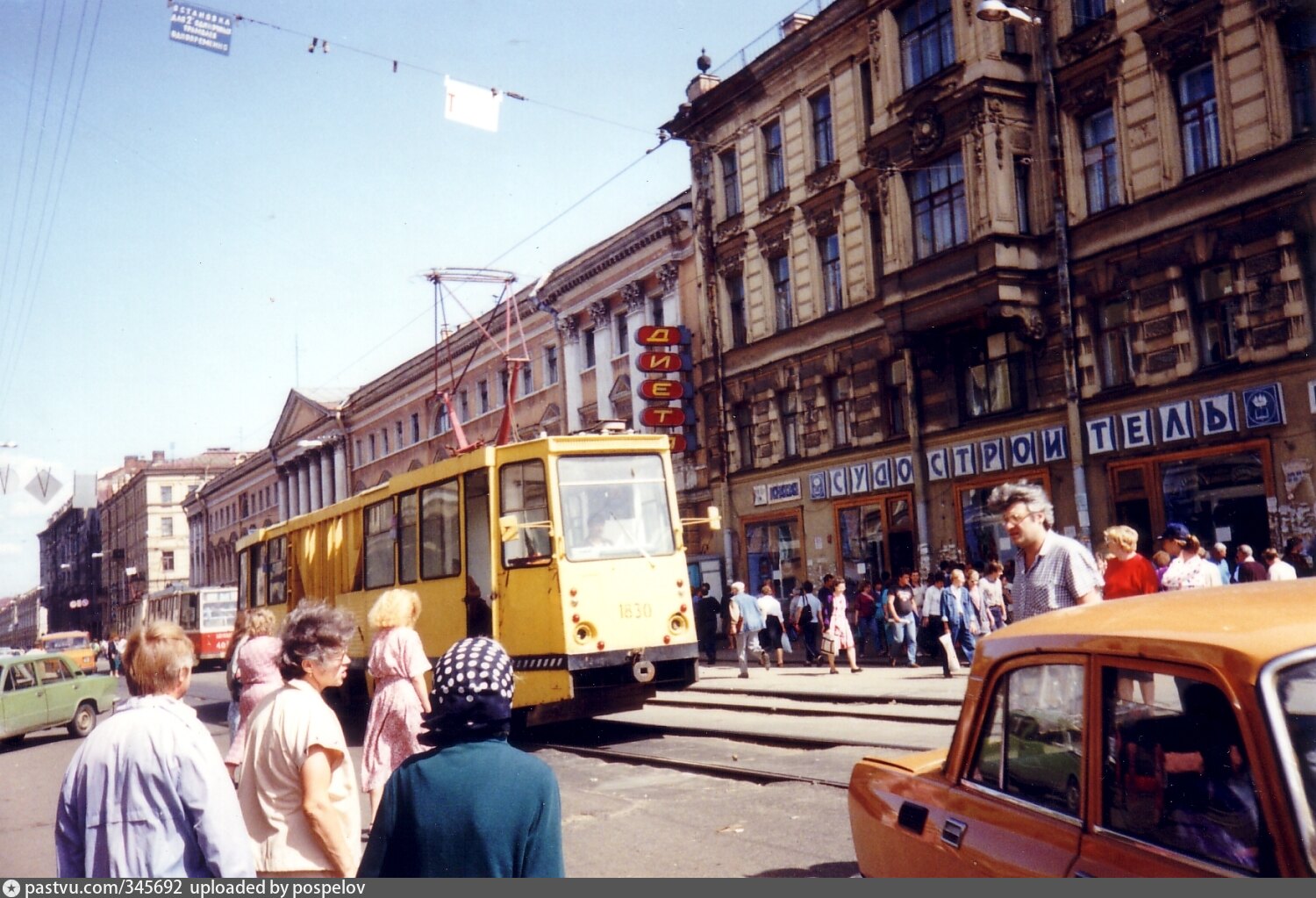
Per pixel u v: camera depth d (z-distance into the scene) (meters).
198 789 3.45
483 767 2.99
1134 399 19.66
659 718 15.41
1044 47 21.36
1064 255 20.80
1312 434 16.92
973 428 22.92
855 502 26.47
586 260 37.56
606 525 12.73
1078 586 5.79
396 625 6.88
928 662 21.05
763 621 21.78
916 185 23.83
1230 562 18.06
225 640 47.72
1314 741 2.44
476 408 47.03
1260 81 17.61
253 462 76.94
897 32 24.22
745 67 29.53
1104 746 2.95
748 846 7.38
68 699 21.28
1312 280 17.06
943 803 3.61
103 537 118.75
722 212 31.42
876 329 25.69
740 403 30.89
